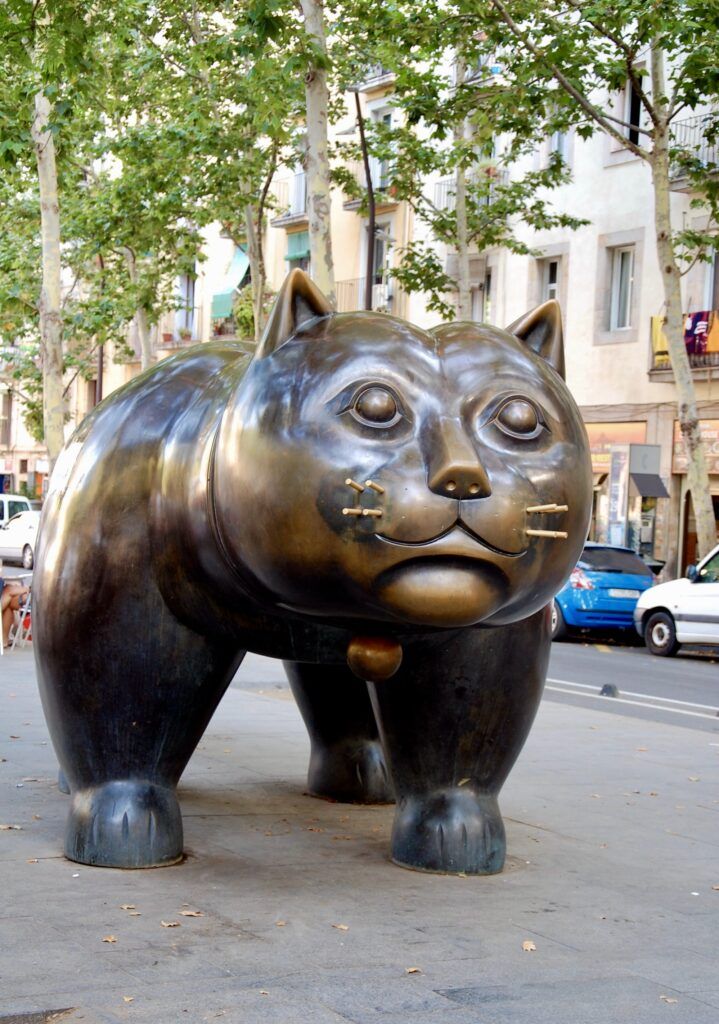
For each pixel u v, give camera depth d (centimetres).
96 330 2783
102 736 503
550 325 454
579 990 400
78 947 417
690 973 422
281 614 453
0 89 1623
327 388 406
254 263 2380
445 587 391
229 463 421
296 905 471
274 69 1448
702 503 1970
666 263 1928
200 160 2253
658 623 1858
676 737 962
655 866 563
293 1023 363
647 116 2583
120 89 2153
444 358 421
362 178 3278
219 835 572
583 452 425
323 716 659
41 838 553
